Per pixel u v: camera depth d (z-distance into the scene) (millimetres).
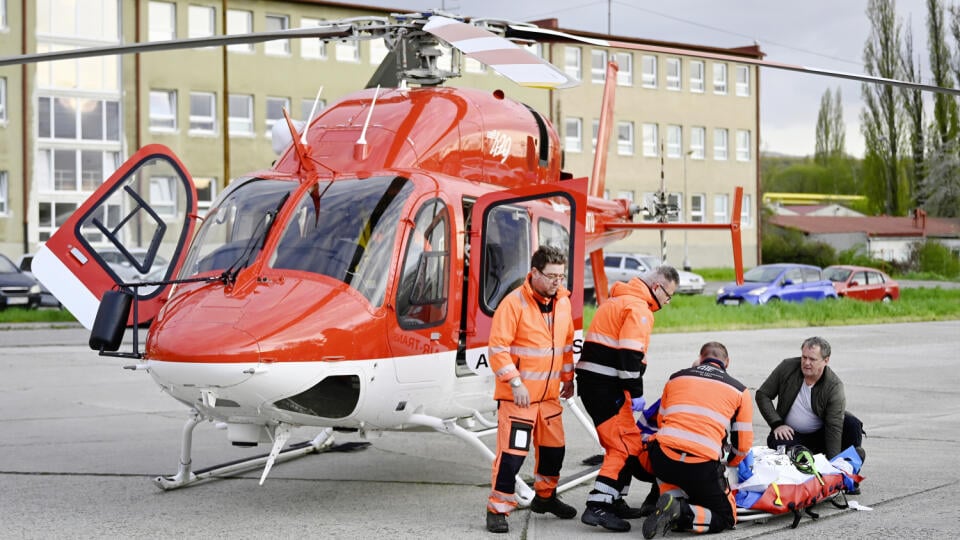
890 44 68500
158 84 39406
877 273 30609
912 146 69250
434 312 6914
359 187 6984
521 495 6996
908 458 8562
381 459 8797
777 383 7457
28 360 16203
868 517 6621
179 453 8977
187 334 6172
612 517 6410
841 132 106062
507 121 8180
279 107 41781
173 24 39688
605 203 10586
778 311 24172
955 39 67188
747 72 55625
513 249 7695
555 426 6531
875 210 70875
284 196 7059
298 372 6156
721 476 6293
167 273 7289
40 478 7980
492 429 7660
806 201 95250
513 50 6637
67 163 38438
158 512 6918
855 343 19000
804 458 6715
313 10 42219
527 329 6336
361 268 6594
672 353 17125
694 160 53719
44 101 37906
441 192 7102
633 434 6578
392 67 8375
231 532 6387
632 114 51406
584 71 49344
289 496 7398
